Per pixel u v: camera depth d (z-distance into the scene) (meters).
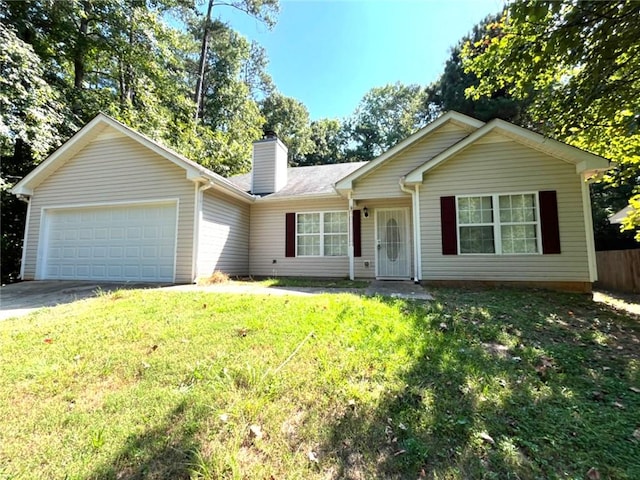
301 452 2.00
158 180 9.21
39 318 4.70
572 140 7.94
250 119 26.19
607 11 4.64
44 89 10.90
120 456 1.97
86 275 9.59
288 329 3.89
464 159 8.02
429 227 8.13
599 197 16.45
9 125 10.04
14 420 2.34
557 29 5.08
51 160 9.75
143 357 3.28
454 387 2.70
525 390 2.70
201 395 2.56
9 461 1.95
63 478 1.83
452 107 19.09
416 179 8.11
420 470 1.86
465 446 2.04
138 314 4.70
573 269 7.20
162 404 2.48
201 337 3.74
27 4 12.06
